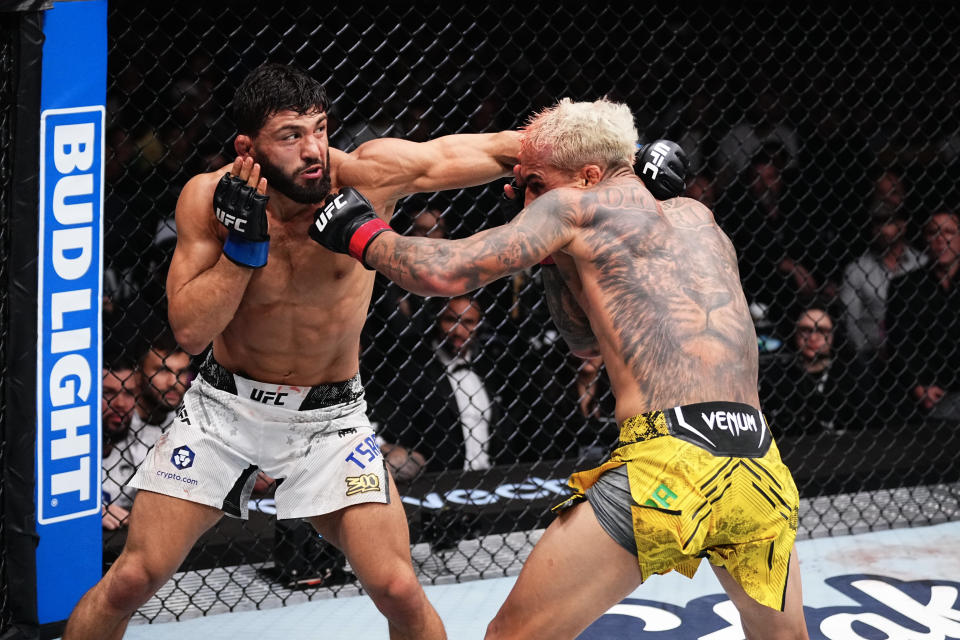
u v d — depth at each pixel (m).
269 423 2.19
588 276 2.06
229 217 1.97
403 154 2.20
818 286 5.22
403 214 4.51
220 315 2.03
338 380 2.25
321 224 2.04
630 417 2.02
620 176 2.15
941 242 4.98
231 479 2.20
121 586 2.15
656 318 2.02
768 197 5.20
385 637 3.05
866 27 5.27
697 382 2.00
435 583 3.47
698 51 5.13
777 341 4.94
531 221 2.03
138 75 4.34
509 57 4.87
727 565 2.02
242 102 1.99
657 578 3.41
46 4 2.70
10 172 2.74
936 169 5.40
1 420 2.82
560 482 4.11
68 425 2.89
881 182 5.07
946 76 5.37
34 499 2.86
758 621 2.12
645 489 1.95
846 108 5.33
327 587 3.42
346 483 2.18
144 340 4.02
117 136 4.29
